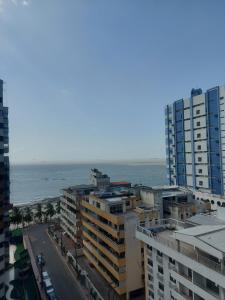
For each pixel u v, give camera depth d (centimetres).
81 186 11412
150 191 7556
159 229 5369
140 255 6316
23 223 14325
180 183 11181
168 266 4641
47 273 7925
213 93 9581
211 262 3641
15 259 9825
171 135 11769
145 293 5791
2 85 5566
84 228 8419
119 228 6109
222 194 9188
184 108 10912
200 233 3959
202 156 10062
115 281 6419
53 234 12175
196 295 3934
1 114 5538
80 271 7900
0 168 5541
